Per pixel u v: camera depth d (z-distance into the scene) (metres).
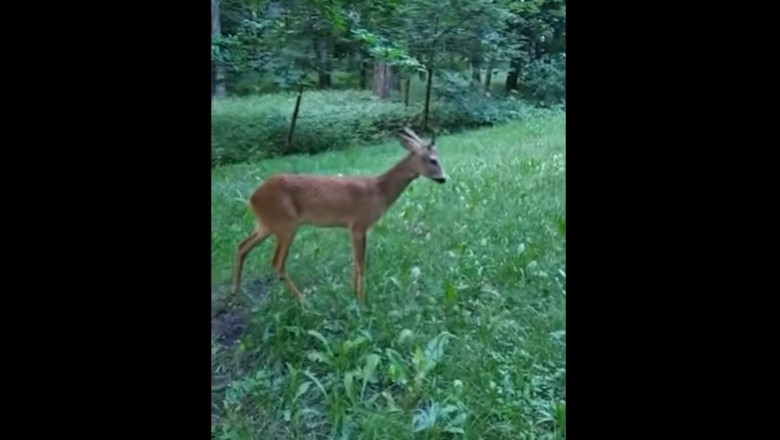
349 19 5.54
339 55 5.70
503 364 3.25
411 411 3.03
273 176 3.91
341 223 3.93
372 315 3.65
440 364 3.23
